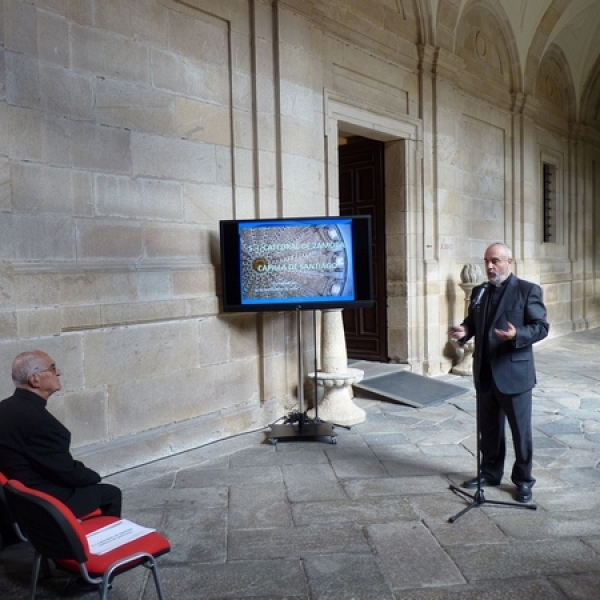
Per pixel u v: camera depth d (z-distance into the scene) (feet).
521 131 34.45
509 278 12.40
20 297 12.51
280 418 18.92
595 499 12.57
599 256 46.52
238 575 9.64
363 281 17.01
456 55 27.58
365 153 26.84
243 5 18.06
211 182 17.33
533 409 20.27
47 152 13.28
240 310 16.90
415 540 10.75
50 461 8.86
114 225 14.78
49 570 9.74
